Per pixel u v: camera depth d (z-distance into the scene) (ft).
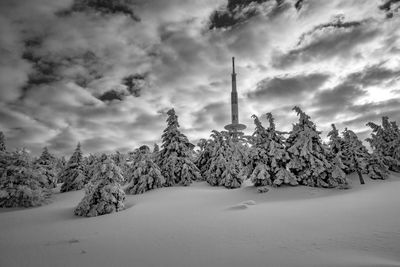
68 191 129.29
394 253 24.50
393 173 123.65
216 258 25.98
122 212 62.95
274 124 92.22
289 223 40.45
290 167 85.40
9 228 51.62
